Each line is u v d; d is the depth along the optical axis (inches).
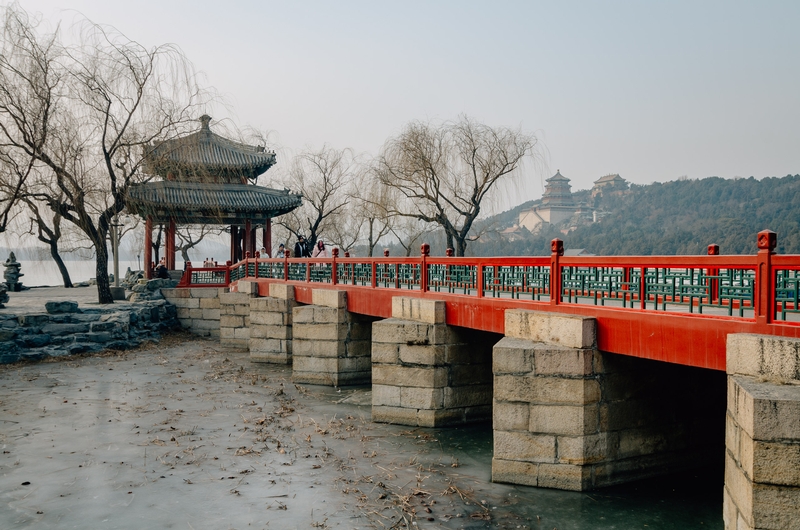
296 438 487.5
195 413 568.1
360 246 1845.5
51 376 721.6
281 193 1357.0
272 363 849.5
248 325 988.6
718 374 408.2
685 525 323.6
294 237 1925.4
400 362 519.8
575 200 5300.2
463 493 366.3
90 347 873.5
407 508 346.3
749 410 227.0
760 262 264.2
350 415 561.6
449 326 508.4
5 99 898.7
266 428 517.7
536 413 368.8
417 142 1246.9
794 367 239.8
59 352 833.5
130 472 405.7
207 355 916.0
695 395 400.2
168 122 1056.8
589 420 359.6
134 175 1114.7
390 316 588.1
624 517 332.2
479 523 327.3
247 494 368.2
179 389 673.6
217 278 1170.6
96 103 968.3
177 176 1224.8
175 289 1137.4
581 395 356.5
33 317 858.1
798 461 215.5
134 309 997.2
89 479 392.8
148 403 604.4
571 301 391.5
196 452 449.7
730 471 255.9
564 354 359.9
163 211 1235.9
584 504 347.6
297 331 712.4
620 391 370.0
